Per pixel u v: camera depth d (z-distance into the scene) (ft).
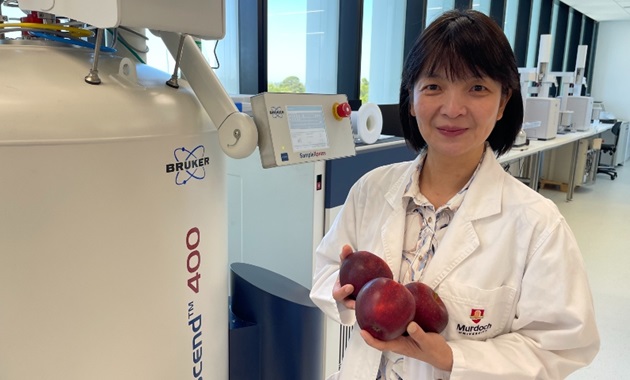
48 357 2.27
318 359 4.09
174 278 2.58
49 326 2.23
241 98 4.96
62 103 2.12
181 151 2.48
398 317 2.31
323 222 5.56
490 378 2.50
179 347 2.72
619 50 28.99
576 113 17.17
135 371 2.52
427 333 2.48
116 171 2.23
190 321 2.76
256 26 8.11
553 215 2.63
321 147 3.10
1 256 2.10
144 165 2.31
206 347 2.95
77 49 2.48
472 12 2.61
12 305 2.16
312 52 9.98
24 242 2.11
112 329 2.38
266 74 8.43
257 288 3.92
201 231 2.70
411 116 3.16
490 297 2.68
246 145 2.60
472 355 2.53
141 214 2.35
